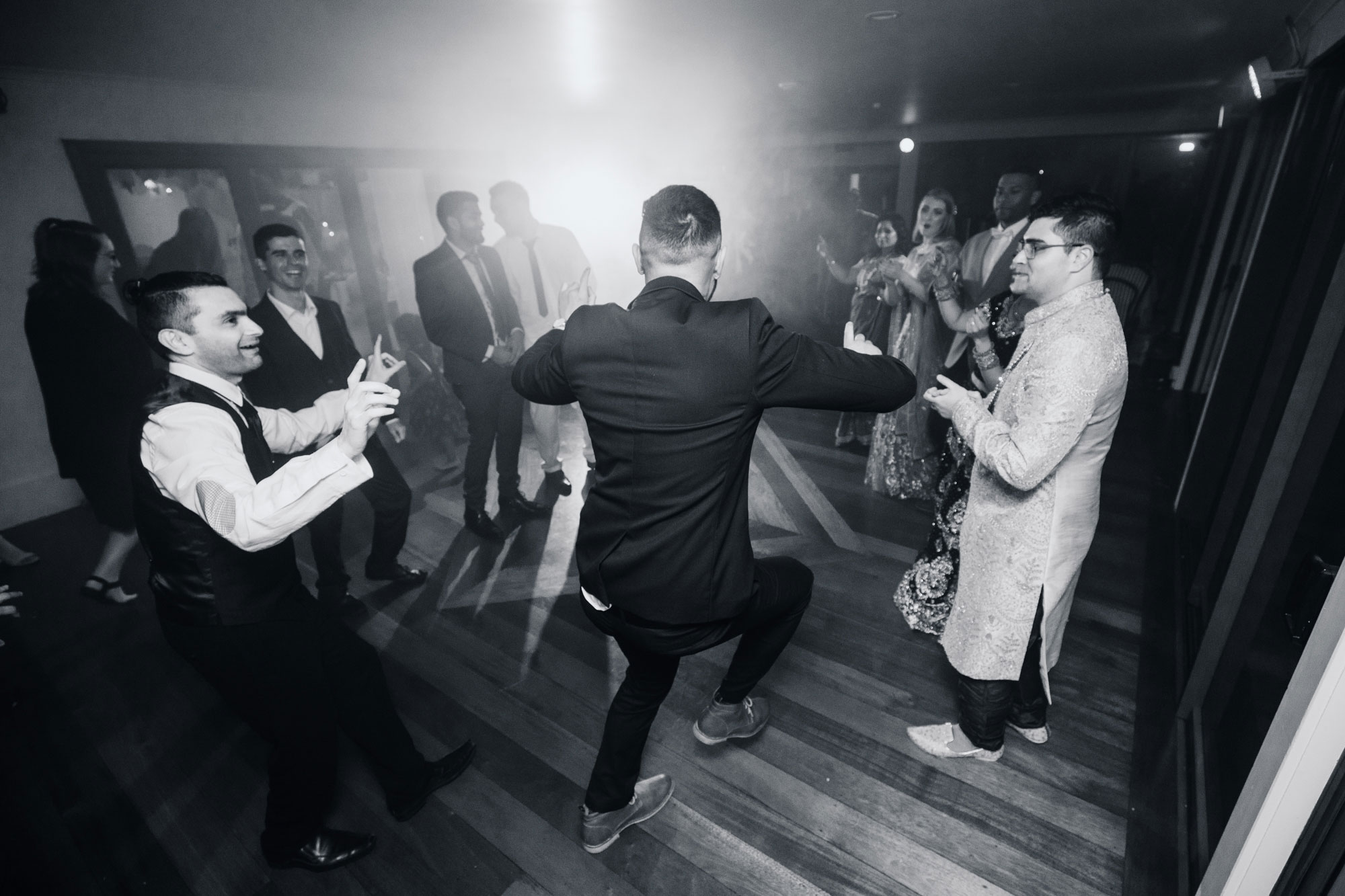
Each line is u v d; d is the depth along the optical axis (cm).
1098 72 353
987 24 248
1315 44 224
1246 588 157
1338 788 82
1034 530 137
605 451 110
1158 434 404
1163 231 565
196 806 169
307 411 165
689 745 179
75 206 334
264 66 324
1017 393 133
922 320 298
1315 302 177
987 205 636
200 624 121
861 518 307
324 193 440
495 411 290
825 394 106
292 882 149
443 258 270
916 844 150
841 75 360
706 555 112
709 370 102
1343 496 122
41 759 187
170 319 117
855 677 202
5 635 246
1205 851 137
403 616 244
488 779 173
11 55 278
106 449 249
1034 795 161
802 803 161
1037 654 159
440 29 249
